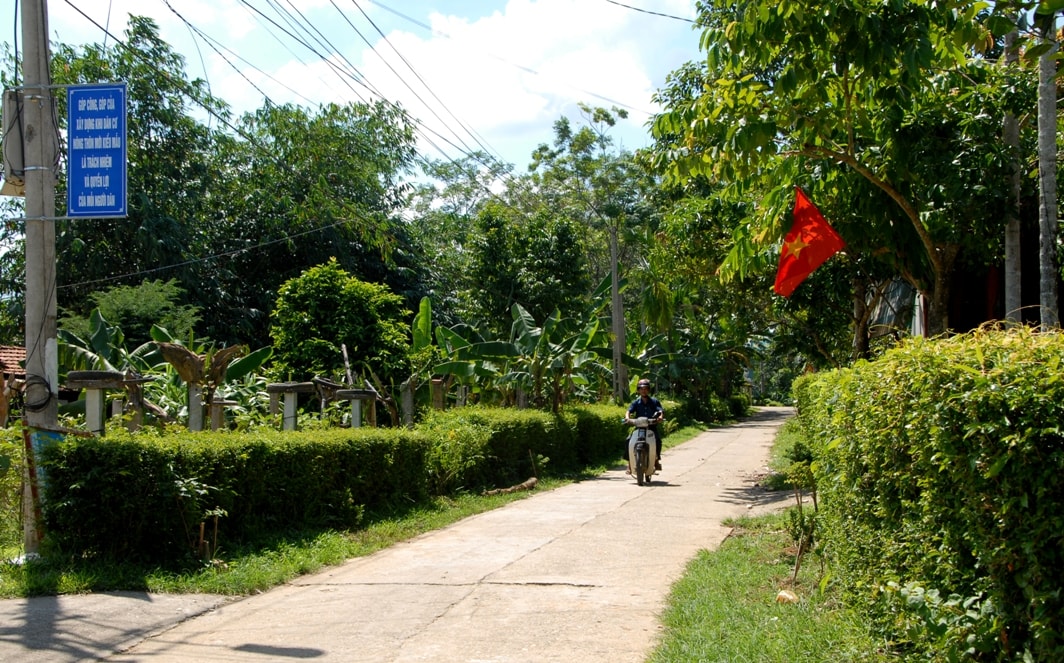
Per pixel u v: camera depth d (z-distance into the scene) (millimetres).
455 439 13055
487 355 18109
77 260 25953
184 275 26125
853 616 5188
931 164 8680
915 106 8969
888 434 4480
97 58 25516
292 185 30094
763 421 43719
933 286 10406
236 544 8180
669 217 17438
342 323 17906
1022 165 9195
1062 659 3166
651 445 14734
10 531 8430
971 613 3576
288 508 9094
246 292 30031
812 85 8047
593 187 36000
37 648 5398
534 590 6883
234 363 14883
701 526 9938
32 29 7992
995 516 3441
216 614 6316
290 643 5566
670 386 37688
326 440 9641
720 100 8320
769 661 4863
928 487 3986
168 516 7488
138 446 7375
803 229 9242
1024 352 3439
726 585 6773
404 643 5543
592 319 21016
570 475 16312
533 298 27484
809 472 7461
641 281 29375
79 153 7902
